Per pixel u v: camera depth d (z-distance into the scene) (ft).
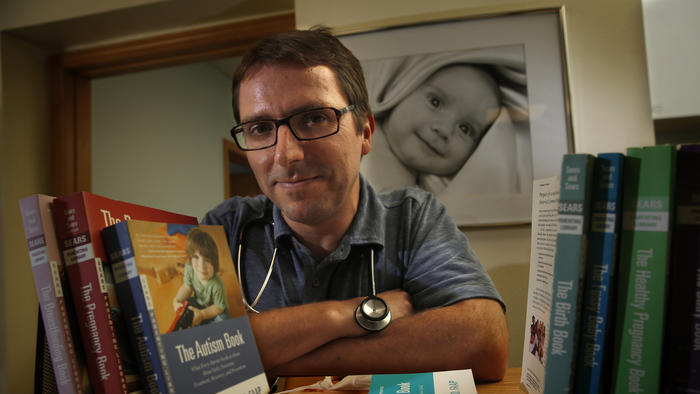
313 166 2.26
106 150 8.32
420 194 3.23
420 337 2.13
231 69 12.96
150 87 9.75
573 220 1.42
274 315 2.10
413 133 5.43
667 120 5.72
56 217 1.48
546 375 1.42
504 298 5.13
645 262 1.36
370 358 2.08
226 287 1.81
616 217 1.39
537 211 1.78
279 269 2.78
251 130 2.34
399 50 5.50
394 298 2.57
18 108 6.84
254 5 6.25
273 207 2.84
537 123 5.21
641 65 5.15
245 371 1.72
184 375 1.47
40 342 1.55
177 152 10.64
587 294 1.42
